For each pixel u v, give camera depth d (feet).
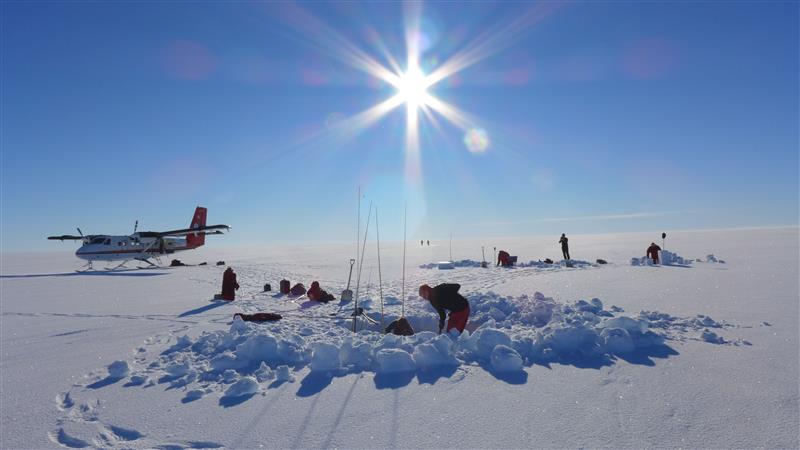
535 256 100.17
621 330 17.47
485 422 10.91
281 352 17.02
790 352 15.99
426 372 15.01
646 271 50.96
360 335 22.22
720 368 14.46
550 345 16.98
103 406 12.78
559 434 10.14
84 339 22.57
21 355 19.31
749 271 45.73
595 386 13.19
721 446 9.34
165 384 14.80
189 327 25.54
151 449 10.18
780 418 10.60
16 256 226.99
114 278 65.98
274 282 56.49
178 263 96.53
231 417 11.73
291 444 10.08
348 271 74.43
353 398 12.83
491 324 23.08
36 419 12.02
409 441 10.02
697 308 25.53
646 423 10.57
